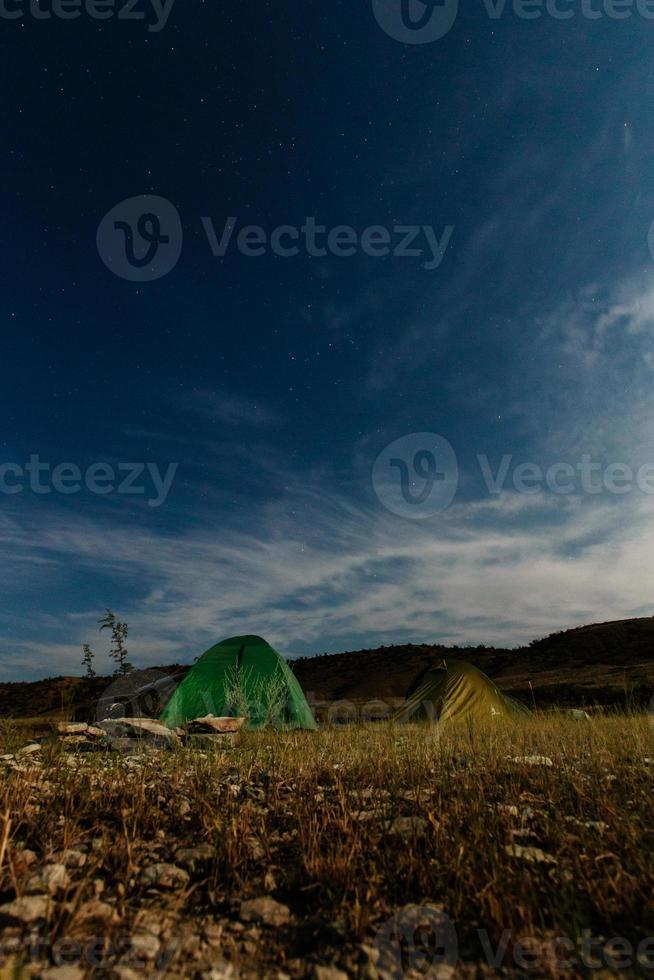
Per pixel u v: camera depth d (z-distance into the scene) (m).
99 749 6.64
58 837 3.04
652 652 33.78
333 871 2.58
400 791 3.99
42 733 7.85
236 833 3.04
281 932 2.18
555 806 3.57
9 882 2.45
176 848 2.97
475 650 42.59
